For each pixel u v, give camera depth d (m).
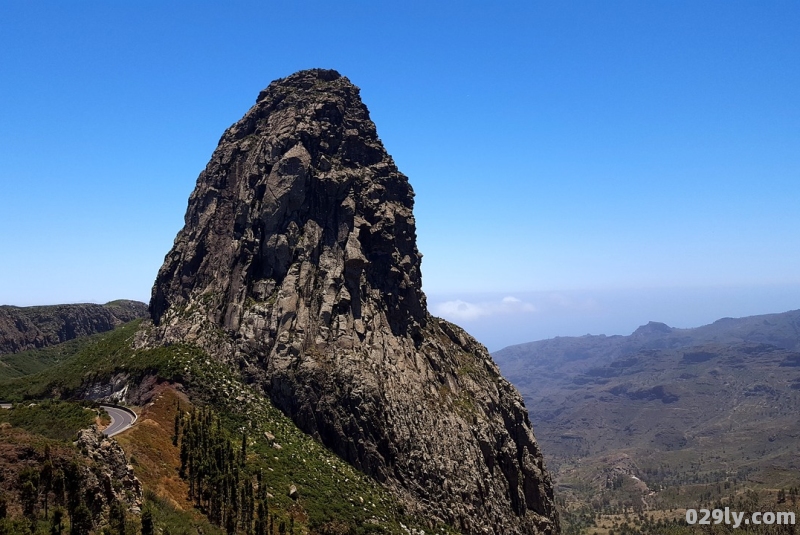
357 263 140.25
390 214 152.12
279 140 145.62
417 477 124.75
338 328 133.62
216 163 154.12
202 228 145.75
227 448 96.19
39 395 129.75
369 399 126.19
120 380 121.88
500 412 159.00
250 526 85.81
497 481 141.00
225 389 118.81
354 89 166.25
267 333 130.12
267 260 138.50
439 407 139.12
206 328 130.75
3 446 61.84
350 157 154.75
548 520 150.12
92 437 70.25
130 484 70.94
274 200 140.62
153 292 148.00
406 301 151.50
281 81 164.00
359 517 103.56
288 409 124.25
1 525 52.94
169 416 105.44
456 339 169.75
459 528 123.50
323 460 114.75
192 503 83.50
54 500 59.41
